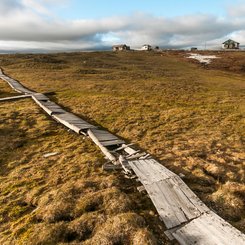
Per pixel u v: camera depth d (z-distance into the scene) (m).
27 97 40.00
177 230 10.41
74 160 18.33
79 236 10.70
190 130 24.44
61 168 17.17
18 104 35.97
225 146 20.12
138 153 18.69
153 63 99.25
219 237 9.80
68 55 106.50
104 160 18.12
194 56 123.56
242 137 22.22
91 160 17.92
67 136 23.86
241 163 17.12
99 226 10.91
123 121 27.69
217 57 116.06
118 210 11.95
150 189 13.27
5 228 11.90
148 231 10.23
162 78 61.00
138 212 12.05
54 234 10.66
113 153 19.03
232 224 11.12
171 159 17.66
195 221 10.85
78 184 14.34
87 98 38.47
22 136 24.19
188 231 10.28
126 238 10.16
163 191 13.09
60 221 11.56
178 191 13.09
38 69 71.88
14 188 15.24
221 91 45.34
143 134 23.78
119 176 15.52
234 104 35.19
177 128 24.89
